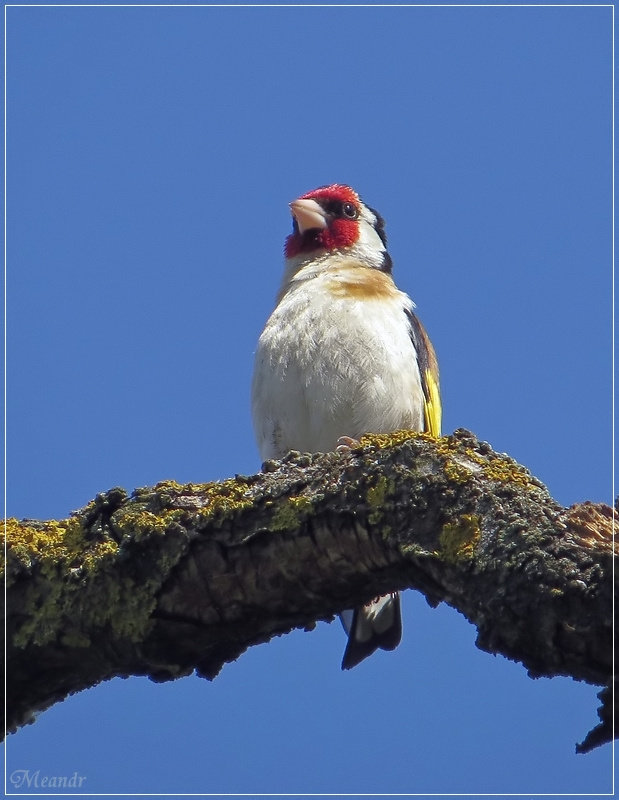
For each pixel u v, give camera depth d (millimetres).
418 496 7352
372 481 7543
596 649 6492
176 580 7961
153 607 7996
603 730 6668
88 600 8117
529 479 7309
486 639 6816
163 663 8227
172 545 7961
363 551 7570
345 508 7551
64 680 8430
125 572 8078
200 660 8320
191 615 8023
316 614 8062
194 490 8125
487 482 7230
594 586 6461
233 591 7918
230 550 7852
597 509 6777
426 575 7293
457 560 7020
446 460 7395
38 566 8250
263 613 8023
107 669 8344
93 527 8258
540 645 6637
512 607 6684
